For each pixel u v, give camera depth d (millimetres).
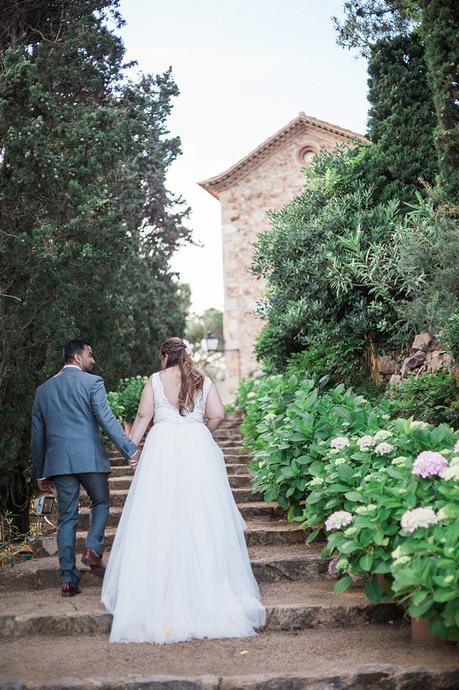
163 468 3965
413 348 7559
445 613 2928
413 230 7676
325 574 4645
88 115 6617
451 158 7348
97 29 7934
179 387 4211
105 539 5516
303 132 20891
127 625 3592
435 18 7512
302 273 8953
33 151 6246
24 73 6145
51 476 4391
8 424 6973
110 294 8859
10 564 5328
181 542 3785
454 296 6742
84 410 4426
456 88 7344
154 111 8898
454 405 5898
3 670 3170
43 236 6234
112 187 8234
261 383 12656
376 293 8438
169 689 2939
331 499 4305
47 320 6660
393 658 3227
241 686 2947
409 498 3424
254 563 4629
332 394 6211
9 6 7203
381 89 9398
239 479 7383
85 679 2975
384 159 9102
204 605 3650
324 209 8906
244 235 21125
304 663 3203
